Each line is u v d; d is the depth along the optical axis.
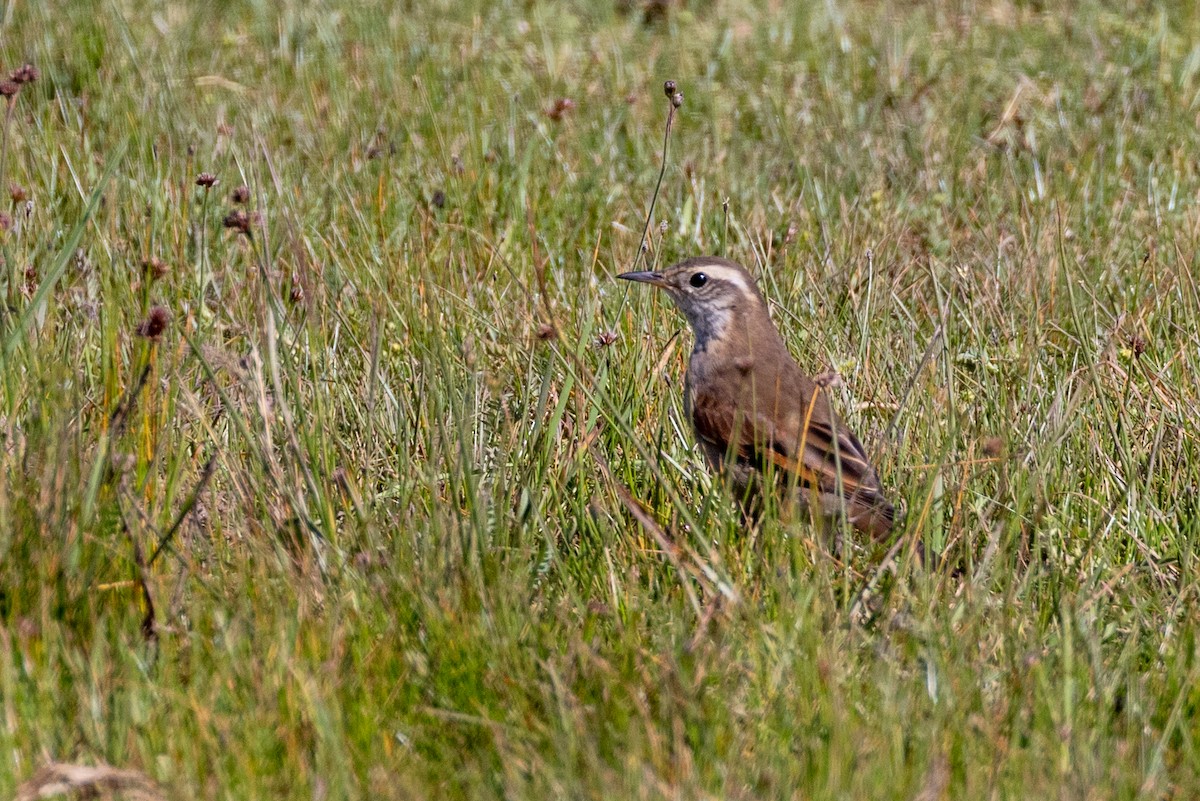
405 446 12.26
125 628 10.02
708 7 29.05
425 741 9.38
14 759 8.76
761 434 12.77
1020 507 11.62
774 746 9.20
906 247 18.31
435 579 10.51
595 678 9.74
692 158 20.80
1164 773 9.03
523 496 11.55
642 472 13.01
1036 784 8.70
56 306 13.99
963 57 25.88
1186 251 17.52
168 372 12.05
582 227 18.55
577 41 26.98
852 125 22.61
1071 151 21.72
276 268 16.25
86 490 10.44
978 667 10.03
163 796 8.38
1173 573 11.94
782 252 17.75
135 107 21.19
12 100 13.72
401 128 21.58
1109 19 27.59
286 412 11.45
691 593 10.59
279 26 26.17
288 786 8.70
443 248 17.69
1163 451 13.27
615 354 14.25
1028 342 15.00
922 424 13.25
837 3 29.09
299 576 10.67
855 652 10.11
